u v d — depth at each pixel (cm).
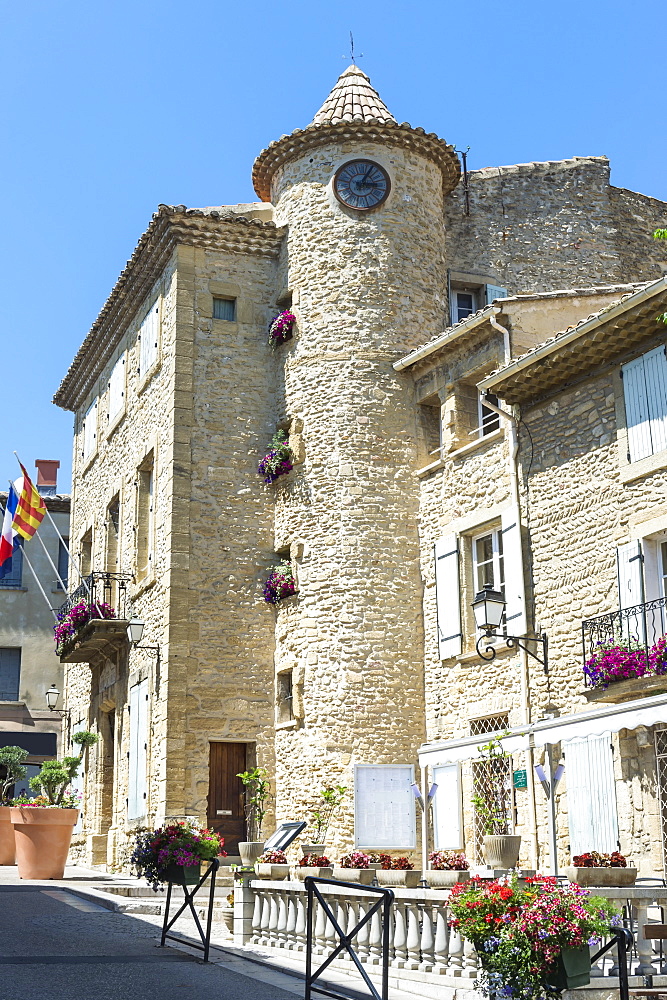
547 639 1642
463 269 2295
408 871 1221
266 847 1451
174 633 2023
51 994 912
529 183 2391
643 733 1435
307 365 2102
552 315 1856
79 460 3080
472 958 1024
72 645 2464
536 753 1617
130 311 2517
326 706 1934
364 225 2123
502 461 1788
